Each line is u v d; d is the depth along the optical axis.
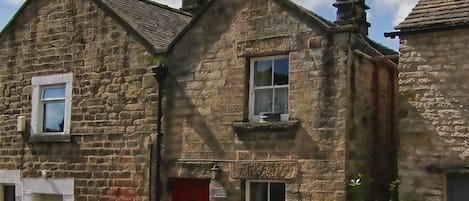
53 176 16.64
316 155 12.75
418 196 11.73
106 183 15.62
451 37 11.75
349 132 12.57
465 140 11.38
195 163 14.31
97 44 16.20
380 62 13.73
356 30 12.70
